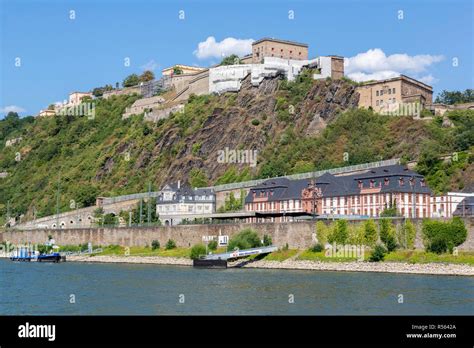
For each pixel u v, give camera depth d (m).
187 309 106.69
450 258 157.12
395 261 163.88
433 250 161.50
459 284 131.25
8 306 111.38
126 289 131.62
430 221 163.25
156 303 112.75
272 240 197.00
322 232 183.25
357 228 175.12
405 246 166.75
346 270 168.50
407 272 157.88
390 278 144.25
